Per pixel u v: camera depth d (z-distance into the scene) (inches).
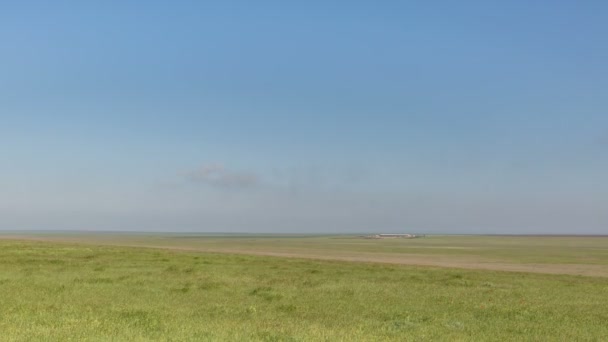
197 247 4229.8
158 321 786.2
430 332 772.6
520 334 787.4
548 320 909.2
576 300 1170.0
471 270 1963.6
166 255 2223.2
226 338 668.7
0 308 879.7
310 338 686.5
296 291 1216.2
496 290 1310.3
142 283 1283.2
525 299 1160.8
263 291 1205.1
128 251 2390.5
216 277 1461.6
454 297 1165.7
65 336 649.0
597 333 804.0
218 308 953.5
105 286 1212.5
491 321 888.9
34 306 910.4
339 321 853.2
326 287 1294.3
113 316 824.9
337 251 3806.6
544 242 7687.0
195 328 734.5
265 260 2133.4
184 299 1059.3
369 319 880.3
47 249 2325.3
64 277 1363.2
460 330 804.6
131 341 634.8
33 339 627.5
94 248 2556.6
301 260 2228.1
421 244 6008.9
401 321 863.7
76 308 904.9
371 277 1549.0
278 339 672.4
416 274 1670.8
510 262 2714.1
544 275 1801.2
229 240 7303.2
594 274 2003.0
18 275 1386.6
